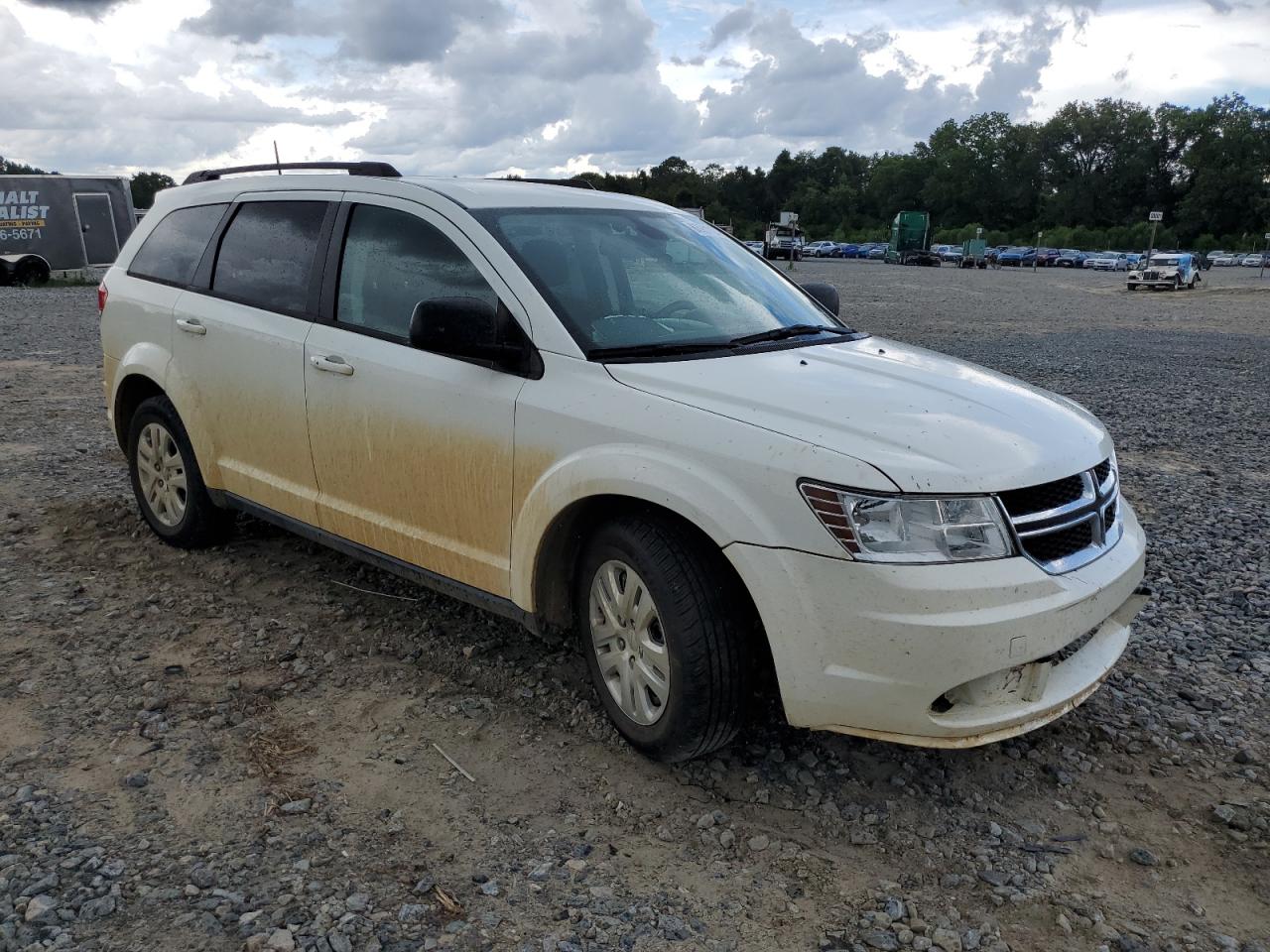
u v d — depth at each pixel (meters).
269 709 3.62
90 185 27.17
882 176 143.62
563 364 3.41
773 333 3.91
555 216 4.01
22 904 2.54
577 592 3.56
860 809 3.14
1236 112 116.56
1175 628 4.68
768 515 2.87
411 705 3.68
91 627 4.27
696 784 3.24
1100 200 127.75
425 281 3.86
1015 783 3.32
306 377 4.18
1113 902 2.75
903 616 2.75
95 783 3.11
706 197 122.44
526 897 2.66
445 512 3.75
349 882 2.69
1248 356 16.12
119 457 7.31
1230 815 3.14
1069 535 3.09
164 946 2.42
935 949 2.53
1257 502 6.98
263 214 4.64
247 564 5.01
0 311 18.73
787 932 2.57
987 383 3.65
